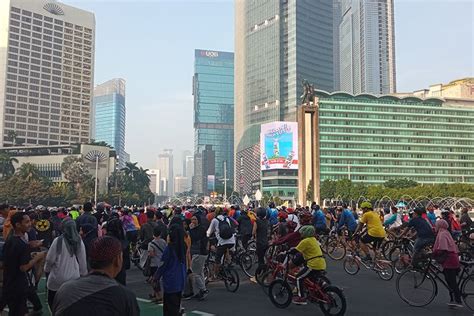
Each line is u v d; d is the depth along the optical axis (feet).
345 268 47.55
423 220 35.94
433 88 585.63
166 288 23.77
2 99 516.73
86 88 593.01
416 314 28.86
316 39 650.02
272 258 38.81
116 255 10.16
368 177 468.34
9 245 20.88
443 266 30.45
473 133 499.92
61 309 9.30
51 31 561.84
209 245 40.70
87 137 588.09
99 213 50.11
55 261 22.35
